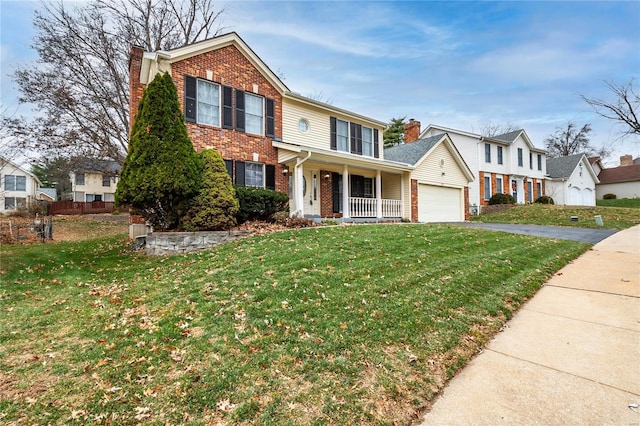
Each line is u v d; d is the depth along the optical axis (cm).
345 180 1327
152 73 1068
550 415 243
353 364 303
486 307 440
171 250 829
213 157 941
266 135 1222
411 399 263
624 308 438
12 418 246
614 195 3375
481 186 2344
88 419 243
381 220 1470
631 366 304
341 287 486
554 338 365
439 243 812
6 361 326
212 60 1104
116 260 795
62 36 1673
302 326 371
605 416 240
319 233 893
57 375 300
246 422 236
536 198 2661
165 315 424
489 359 326
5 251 921
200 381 282
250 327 373
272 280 524
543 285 555
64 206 2723
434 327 376
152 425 236
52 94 1648
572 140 4162
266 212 1069
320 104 1379
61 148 1706
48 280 625
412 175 1633
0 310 466
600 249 853
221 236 867
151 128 827
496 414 246
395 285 495
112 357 328
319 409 248
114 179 2917
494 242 869
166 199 855
